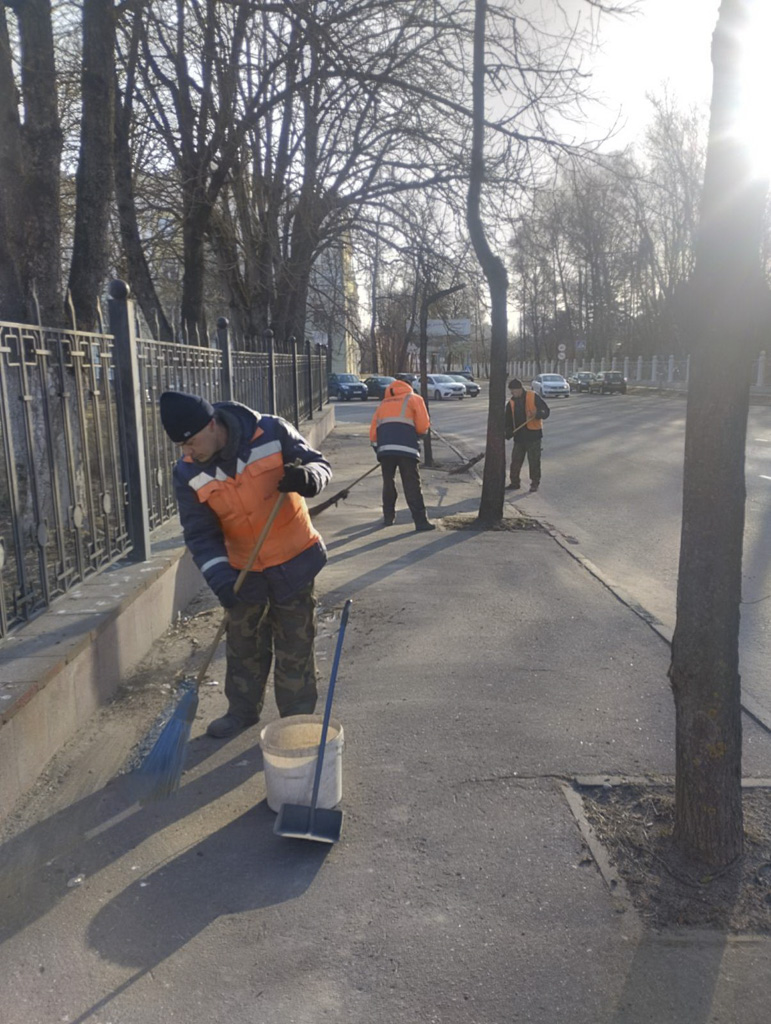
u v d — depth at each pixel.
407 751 4.05
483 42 8.80
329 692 3.43
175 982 2.64
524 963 2.70
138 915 2.95
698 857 3.10
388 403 9.30
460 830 3.40
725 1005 2.53
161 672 5.09
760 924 2.83
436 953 2.74
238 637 4.20
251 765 3.98
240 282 19.64
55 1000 2.57
